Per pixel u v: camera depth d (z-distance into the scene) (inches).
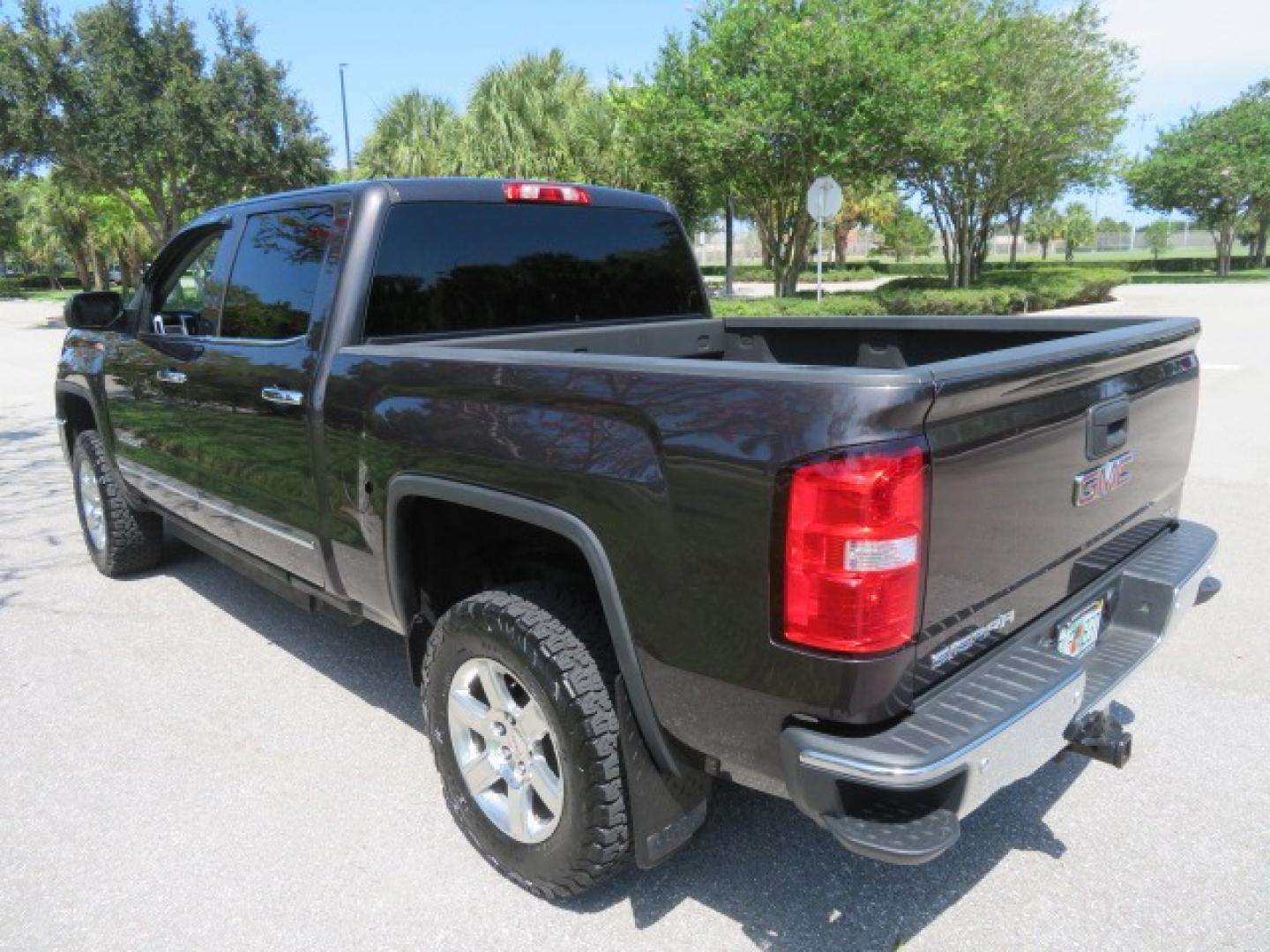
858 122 650.2
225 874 110.8
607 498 88.0
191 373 149.6
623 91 756.0
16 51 880.9
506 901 105.8
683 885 107.6
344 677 161.8
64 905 105.8
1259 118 1654.8
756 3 666.8
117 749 138.7
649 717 90.2
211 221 153.0
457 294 131.9
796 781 79.4
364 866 112.3
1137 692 148.3
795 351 168.2
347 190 126.3
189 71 922.7
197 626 183.6
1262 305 930.7
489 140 917.2
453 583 121.6
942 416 76.2
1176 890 104.5
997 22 861.2
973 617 85.7
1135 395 105.9
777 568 77.3
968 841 114.0
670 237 164.4
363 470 116.0
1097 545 105.8
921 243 2559.1
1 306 1589.6
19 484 301.4
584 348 144.3
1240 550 207.9
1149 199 1763.0
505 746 104.7
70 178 1007.6
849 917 102.0
